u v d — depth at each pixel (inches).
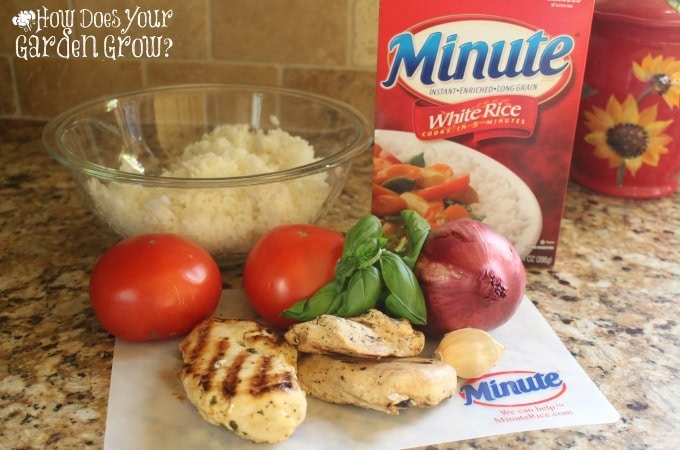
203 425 25.1
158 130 41.1
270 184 32.5
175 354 28.6
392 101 31.6
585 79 38.7
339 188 35.3
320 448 24.3
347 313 28.0
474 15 30.0
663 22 35.2
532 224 33.9
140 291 27.7
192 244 30.0
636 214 39.8
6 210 39.0
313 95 40.2
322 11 43.3
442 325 28.7
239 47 44.6
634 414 26.2
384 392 24.8
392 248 31.9
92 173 31.2
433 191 33.1
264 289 29.4
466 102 31.5
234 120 41.9
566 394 27.0
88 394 26.6
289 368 25.7
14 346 28.8
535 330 30.4
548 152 32.4
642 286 33.7
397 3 29.9
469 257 28.0
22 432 24.7
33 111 46.5
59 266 34.2
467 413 26.0
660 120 38.1
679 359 29.1
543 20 30.0
